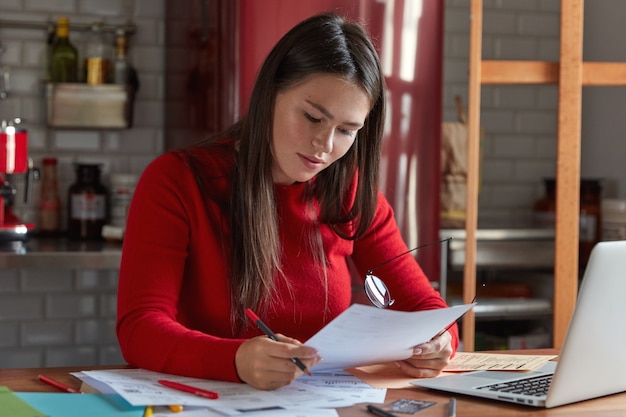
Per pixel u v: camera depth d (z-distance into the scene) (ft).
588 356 5.23
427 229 11.10
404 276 7.02
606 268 5.09
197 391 5.09
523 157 14.58
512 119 14.49
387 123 10.87
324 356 5.34
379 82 6.09
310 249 6.64
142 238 6.14
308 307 6.56
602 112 13.91
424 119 11.02
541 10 14.49
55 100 11.96
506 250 12.29
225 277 6.37
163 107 12.86
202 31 10.92
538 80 11.12
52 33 12.21
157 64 12.80
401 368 5.98
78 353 12.73
